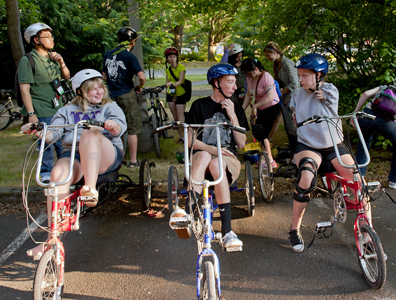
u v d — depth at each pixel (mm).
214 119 3482
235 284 2951
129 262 3320
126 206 4520
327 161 3324
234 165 3328
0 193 4719
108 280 3055
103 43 15273
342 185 3270
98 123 2840
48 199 2801
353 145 6473
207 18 7352
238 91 6434
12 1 7820
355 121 2926
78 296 2846
